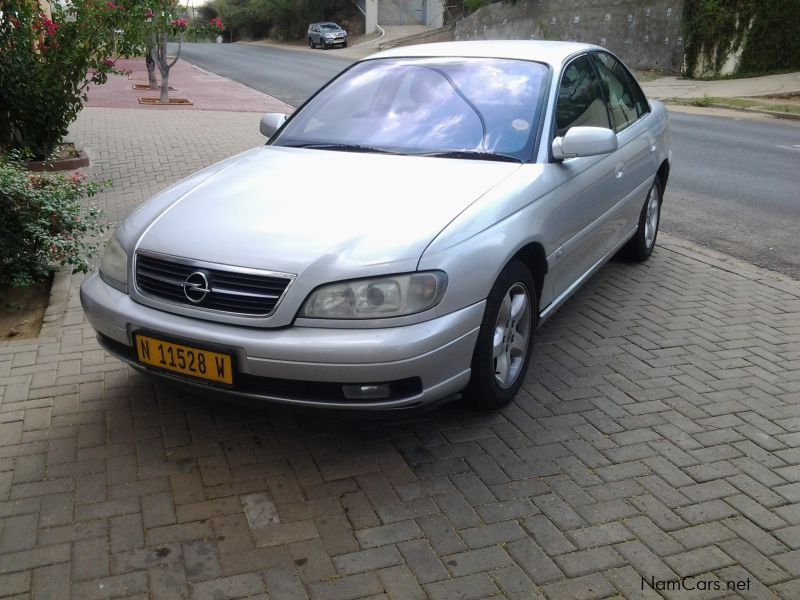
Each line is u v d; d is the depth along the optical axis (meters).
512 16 32.41
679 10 24.27
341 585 2.49
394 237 2.98
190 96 18.73
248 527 2.77
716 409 3.67
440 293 2.94
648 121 5.67
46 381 3.84
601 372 4.05
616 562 2.61
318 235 3.02
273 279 2.90
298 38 53.66
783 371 4.09
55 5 9.20
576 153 3.74
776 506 2.93
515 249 3.29
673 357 4.25
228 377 2.93
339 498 2.95
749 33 22.31
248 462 3.18
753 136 13.38
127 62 31.64
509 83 4.15
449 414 3.58
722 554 2.66
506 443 3.34
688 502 2.94
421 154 3.83
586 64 4.74
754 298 5.22
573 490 3.01
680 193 8.56
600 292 5.30
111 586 2.47
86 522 2.79
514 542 2.71
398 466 3.16
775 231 7.00
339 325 2.86
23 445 3.28
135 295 3.17
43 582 2.49
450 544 2.69
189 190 3.60
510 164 3.67
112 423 3.46
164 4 10.74
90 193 5.55
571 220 3.96
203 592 2.45
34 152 9.26
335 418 2.97
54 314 4.68
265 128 4.62
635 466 3.18
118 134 11.91
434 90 4.23
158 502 2.91
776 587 2.51
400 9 51.44
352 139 4.06
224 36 64.19
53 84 8.99
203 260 3.01
